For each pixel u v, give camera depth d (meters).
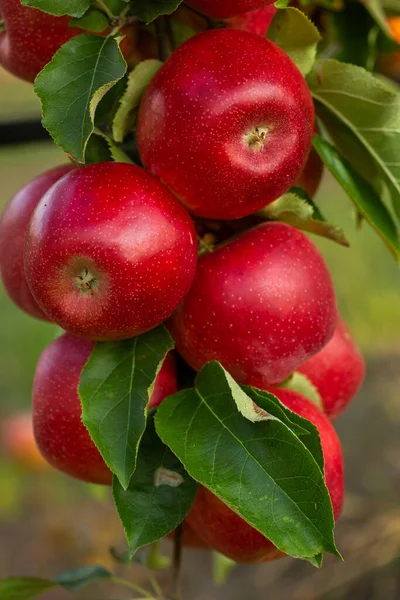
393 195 0.71
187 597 1.77
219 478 0.62
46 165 2.84
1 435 1.99
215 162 0.63
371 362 2.04
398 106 0.69
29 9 0.66
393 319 2.09
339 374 0.75
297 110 0.64
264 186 0.65
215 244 0.69
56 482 1.94
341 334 0.76
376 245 2.24
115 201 0.63
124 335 0.65
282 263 0.67
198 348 0.67
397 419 1.95
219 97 0.63
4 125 0.94
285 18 0.66
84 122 0.62
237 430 0.63
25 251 0.64
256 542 0.68
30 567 1.86
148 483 0.64
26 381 2.13
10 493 1.90
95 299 0.63
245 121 0.63
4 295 2.26
